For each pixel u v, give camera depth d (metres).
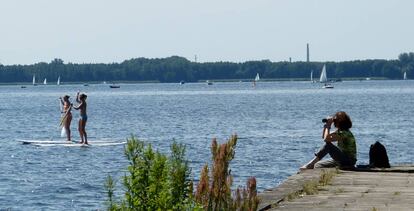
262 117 150.75
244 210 22.53
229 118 148.12
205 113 169.38
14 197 51.00
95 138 102.12
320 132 108.88
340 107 191.12
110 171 63.84
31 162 71.12
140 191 21.78
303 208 30.70
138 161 22.03
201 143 91.62
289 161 71.19
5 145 87.94
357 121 133.12
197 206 21.81
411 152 79.31
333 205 31.42
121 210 21.92
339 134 43.81
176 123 134.50
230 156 23.31
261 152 79.31
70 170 65.12
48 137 104.69
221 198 22.78
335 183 37.84
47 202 49.00
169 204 21.77
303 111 173.50
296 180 38.41
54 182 57.56
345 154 43.72
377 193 34.62
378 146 44.28
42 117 160.88
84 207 47.03
